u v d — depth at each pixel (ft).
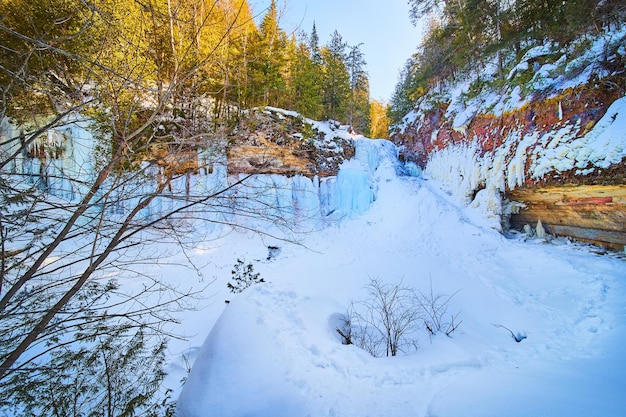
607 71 21.12
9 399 6.31
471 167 33.81
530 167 26.16
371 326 14.75
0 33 7.91
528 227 29.17
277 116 34.71
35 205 5.75
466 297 17.89
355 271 23.20
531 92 26.53
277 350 10.62
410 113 54.29
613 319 13.15
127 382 7.55
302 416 7.73
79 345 8.79
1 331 6.05
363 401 8.23
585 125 22.15
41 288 6.54
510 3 32.94
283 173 35.55
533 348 11.83
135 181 7.25
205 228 27.84
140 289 17.65
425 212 33.91
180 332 14.06
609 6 20.52
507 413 6.47
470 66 38.55
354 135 48.73
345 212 39.22
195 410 7.77
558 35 25.71
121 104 7.07
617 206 21.16
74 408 6.46
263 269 24.52
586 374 8.47
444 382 9.09
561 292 17.54
